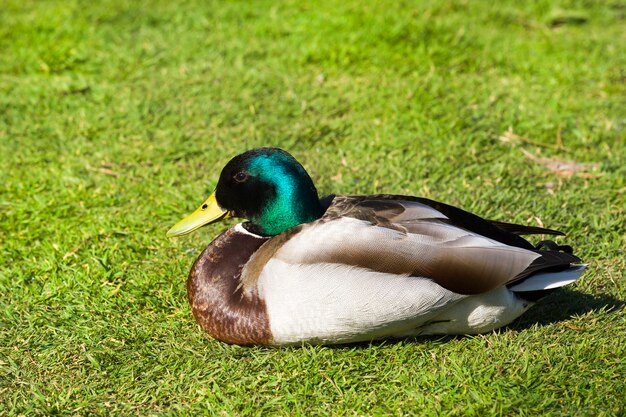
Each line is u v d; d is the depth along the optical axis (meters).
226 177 7.69
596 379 6.91
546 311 7.89
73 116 12.20
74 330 7.82
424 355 7.28
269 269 7.02
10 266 8.93
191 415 6.72
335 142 11.55
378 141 11.41
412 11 14.92
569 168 10.88
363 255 6.81
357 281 6.80
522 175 10.66
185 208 9.95
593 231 9.38
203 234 9.40
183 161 11.12
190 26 15.05
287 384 6.98
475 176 10.63
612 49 14.47
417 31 14.20
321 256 6.86
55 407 6.81
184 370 7.24
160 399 6.95
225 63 13.74
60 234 9.45
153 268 8.79
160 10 15.55
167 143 11.44
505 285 7.07
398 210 7.09
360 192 10.27
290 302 6.91
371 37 14.04
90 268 8.73
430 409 6.64
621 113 12.37
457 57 13.73
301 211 7.58
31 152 11.34
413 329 7.29
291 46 14.17
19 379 7.21
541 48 14.31
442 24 14.57
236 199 7.67
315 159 11.12
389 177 10.57
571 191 10.21
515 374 6.97
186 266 8.76
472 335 7.49
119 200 10.16
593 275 8.46
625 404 6.59
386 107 12.29
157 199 10.22
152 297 8.26
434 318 7.16
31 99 12.58
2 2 15.90
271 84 12.99
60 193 10.34
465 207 9.80
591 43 14.59
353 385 6.96
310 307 6.89
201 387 7.03
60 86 12.89
